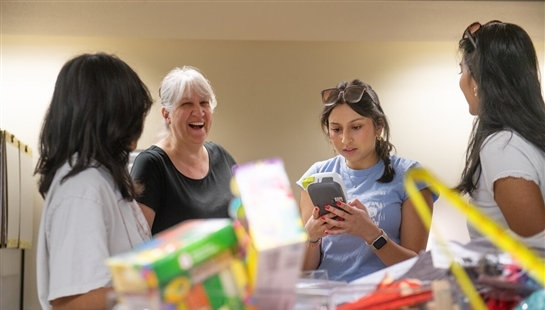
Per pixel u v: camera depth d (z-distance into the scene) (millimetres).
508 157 1449
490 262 867
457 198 794
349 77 4031
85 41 3904
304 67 4016
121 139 1364
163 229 2221
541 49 3990
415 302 838
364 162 2078
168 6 3861
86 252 1207
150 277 706
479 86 1562
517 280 846
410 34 3936
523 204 1422
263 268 743
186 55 3959
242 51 4000
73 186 1258
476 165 1542
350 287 886
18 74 3881
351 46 4047
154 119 3895
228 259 754
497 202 1473
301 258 768
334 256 1986
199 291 728
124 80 1370
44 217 1284
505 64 1529
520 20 3930
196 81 2389
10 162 3365
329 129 2111
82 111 1324
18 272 3635
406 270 941
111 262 753
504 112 1502
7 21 3795
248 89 3990
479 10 3926
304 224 2115
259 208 772
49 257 1272
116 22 3850
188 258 725
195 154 2387
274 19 3906
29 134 3863
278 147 3973
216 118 3963
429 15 3932
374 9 3928
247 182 799
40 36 3885
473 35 1611
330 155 3973
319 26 3922
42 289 1289
